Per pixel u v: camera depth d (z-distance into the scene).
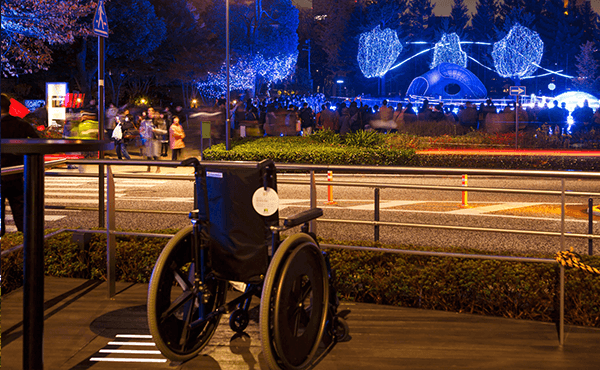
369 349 3.60
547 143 19.41
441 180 13.92
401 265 4.58
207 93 58.97
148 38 35.84
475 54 106.88
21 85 37.50
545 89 98.19
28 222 2.78
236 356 3.54
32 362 2.85
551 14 101.56
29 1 21.55
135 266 5.02
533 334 3.85
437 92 43.69
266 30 59.12
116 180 14.63
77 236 5.17
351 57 97.44
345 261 4.68
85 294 4.69
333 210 10.00
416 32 106.75
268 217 3.27
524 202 10.95
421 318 4.14
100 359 3.47
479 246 7.33
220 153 17.28
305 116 26.52
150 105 39.41
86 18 30.67
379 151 16.52
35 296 2.83
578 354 3.52
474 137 20.33
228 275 3.43
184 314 3.47
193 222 3.40
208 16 53.06
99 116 5.79
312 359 3.45
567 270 4.21
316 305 3.46
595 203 10.83
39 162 2.78
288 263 3.12
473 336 3.80
